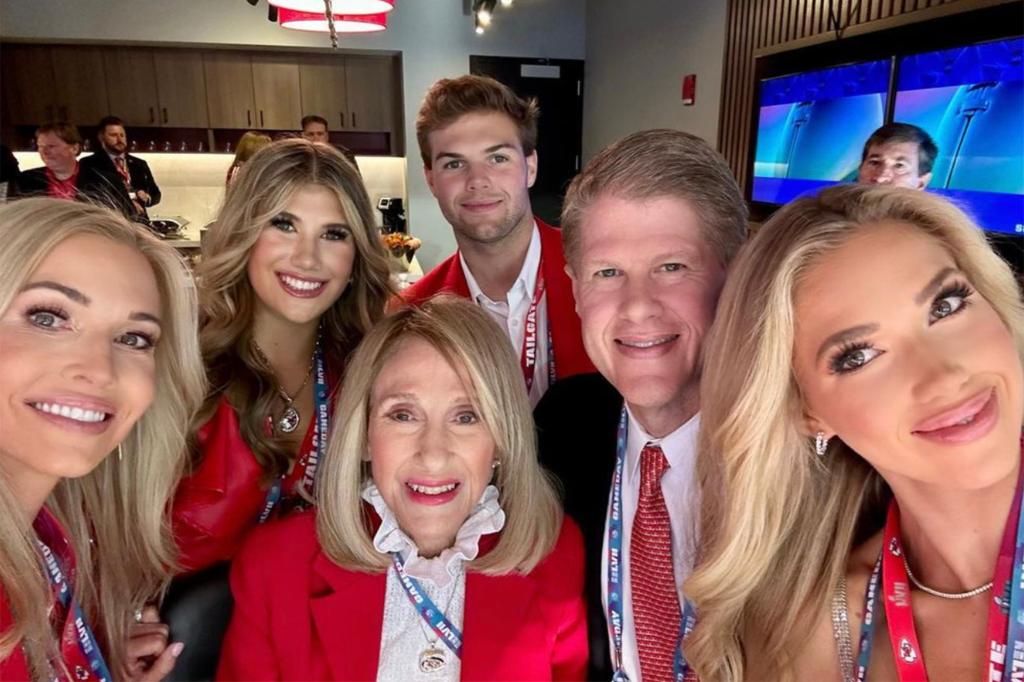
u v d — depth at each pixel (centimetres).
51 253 96
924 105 333
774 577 106
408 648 125
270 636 129
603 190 112
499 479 136
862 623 101
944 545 92
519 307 227
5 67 688
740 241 116
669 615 122
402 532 129
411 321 130
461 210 220
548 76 780
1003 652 86
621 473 134
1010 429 79
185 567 148
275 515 162
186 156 761
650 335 114
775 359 90
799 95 430
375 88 767
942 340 79
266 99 743
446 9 732
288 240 162
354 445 129
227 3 691
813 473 104
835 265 84
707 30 546
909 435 80
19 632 100
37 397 93
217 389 156
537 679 126
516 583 130
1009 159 288
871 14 373
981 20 304
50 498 119
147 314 104
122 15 674
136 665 130
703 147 114
